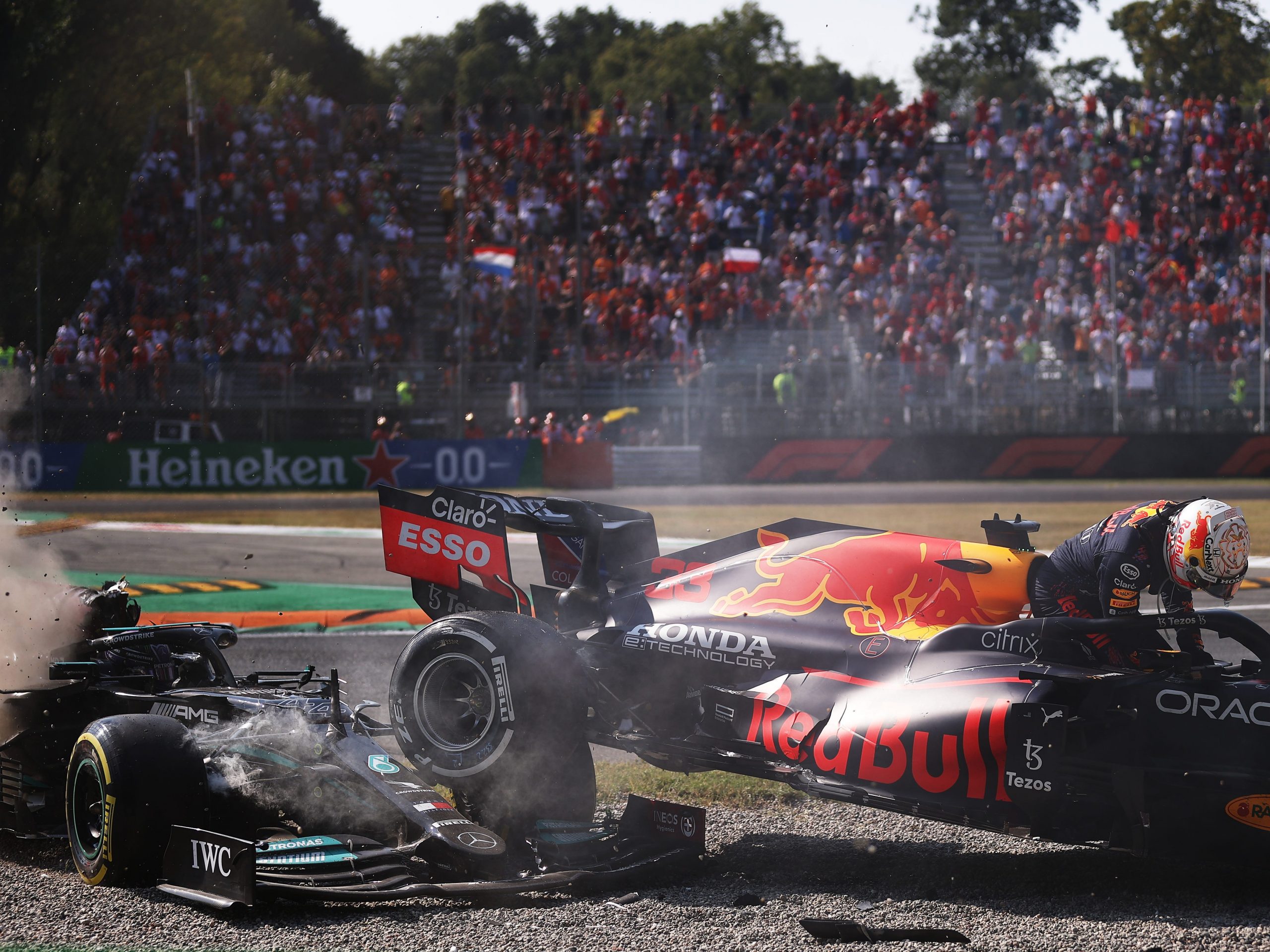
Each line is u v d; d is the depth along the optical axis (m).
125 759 10.46
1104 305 67.50
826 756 11.39
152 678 13.05
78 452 54.06
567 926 9.68
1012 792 10.42
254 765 11.76
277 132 70.62
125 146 81.81
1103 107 80.25
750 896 10.46
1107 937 9.48
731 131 79.12
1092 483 60.00
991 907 10.38
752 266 66.00
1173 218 75.06
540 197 70.75
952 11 144.38
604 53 163.38
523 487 56.94
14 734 12.62
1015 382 62.28
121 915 9.84
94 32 81.69
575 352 62.53
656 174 75.25
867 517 43.47
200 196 65.50
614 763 15.47
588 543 13.72
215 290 64.25
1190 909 10.30
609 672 13.08
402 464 56.22
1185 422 62.66
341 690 18.66
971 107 85.25
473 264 62.19
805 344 62.56
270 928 9.56
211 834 10.04
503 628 11.56
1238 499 51.94
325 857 10.38
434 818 10.62
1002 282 74.25
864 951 9.16
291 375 56.88
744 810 13.53
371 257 66.06
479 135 75.50
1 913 9.91
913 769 10.90
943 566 12.27
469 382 59.78
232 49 98.62
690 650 12.75
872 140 77.88
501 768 11.35
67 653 13.51
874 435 60.97
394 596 28.11
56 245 72.75
